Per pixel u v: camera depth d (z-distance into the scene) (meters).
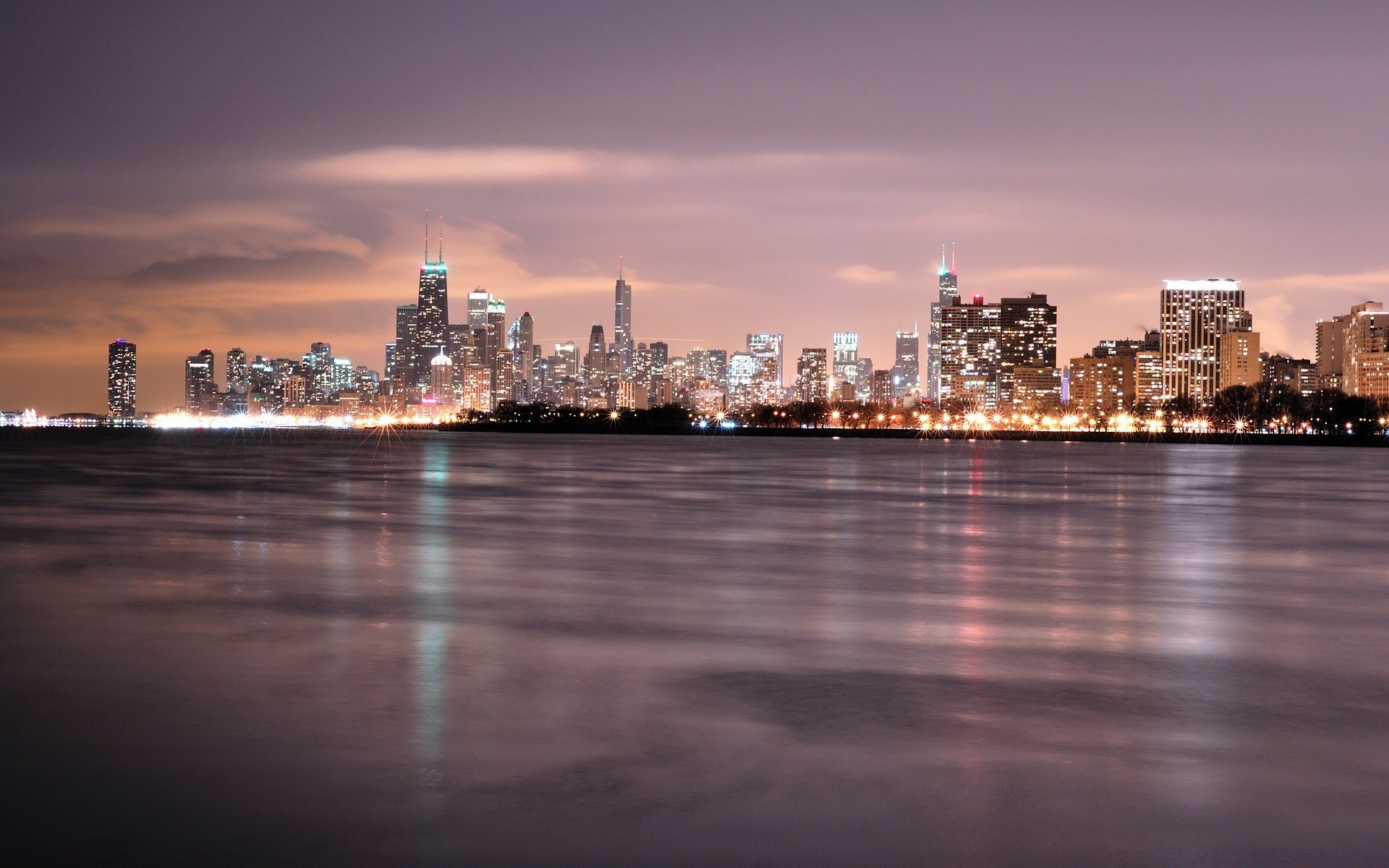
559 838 13.81
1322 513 72.56
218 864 13.08
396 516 62.06
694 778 15.93
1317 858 13.44
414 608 30.44
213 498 76.50
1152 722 19.03
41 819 14.32
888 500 81.56
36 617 28.48
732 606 31.23
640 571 39.06
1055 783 15.84
